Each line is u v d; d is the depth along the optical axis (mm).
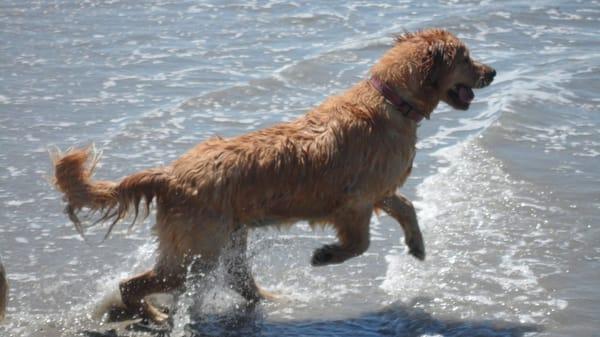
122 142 14719
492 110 16516
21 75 18125
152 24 22328
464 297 10305
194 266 9492
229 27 22188
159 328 9805
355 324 9859
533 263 11031
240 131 15336
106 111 16203
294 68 18641
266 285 10750
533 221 12125
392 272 10992
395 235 12023
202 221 9391
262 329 9805
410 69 9922
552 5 24578
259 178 9523
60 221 12180
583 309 9922
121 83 17812
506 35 22016
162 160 14039
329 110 9977
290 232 12086
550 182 13344
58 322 9828
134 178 9477
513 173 13656
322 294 10562
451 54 10062
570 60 19797
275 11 23781
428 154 14609
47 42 20562
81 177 9477
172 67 18906
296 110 16438
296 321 9977
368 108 9875
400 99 9914
